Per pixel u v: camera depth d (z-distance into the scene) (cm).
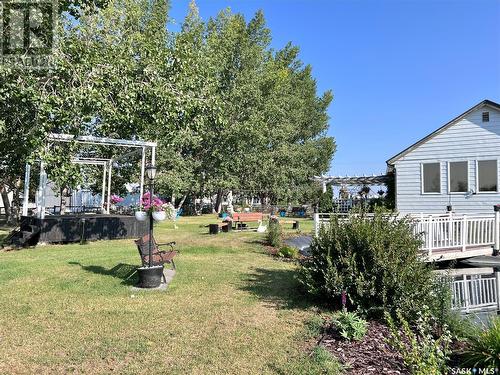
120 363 409
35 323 525
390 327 467
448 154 1803
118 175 2494
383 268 572
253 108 2978
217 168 3019
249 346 460
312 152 4400
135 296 663
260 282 787
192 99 1036
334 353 444
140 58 1011
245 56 3108
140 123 998
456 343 494
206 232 1667
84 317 552
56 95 733
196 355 432
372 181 2531
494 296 775
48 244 1366
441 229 1101
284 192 3578
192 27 3012
